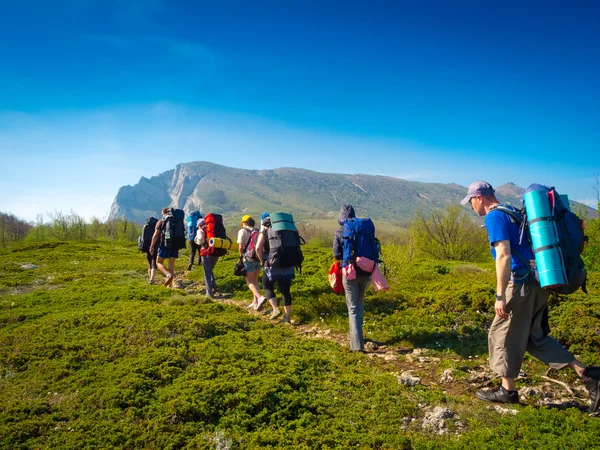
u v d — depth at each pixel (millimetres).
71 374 6000
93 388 5535
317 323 9367
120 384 5555
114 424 4730
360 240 7449
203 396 5207
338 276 7930
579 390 5477
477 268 14930
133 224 46312
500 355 4965
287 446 4344
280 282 9445
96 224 47250
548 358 4820
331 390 5609
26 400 5273
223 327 8031
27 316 9078
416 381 5840
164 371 5926
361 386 5742
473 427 4598
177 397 5223
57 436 4527
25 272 15875
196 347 6844
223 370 6008
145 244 13859
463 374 6145
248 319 8820
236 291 12859
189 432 4668
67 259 20156
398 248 14094
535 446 4109
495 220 4730
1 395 5430
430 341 7895
